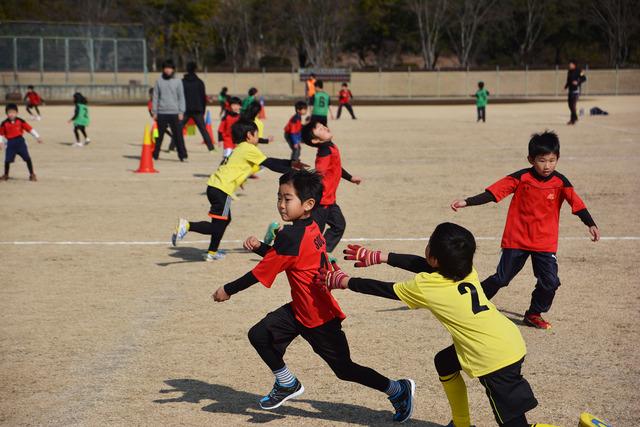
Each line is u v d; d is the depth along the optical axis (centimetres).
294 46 7688
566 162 1667
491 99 5600
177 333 621
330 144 809
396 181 1444
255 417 465
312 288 427
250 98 2111
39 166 1722
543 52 7250
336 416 466
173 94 1791
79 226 1055
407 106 4644
